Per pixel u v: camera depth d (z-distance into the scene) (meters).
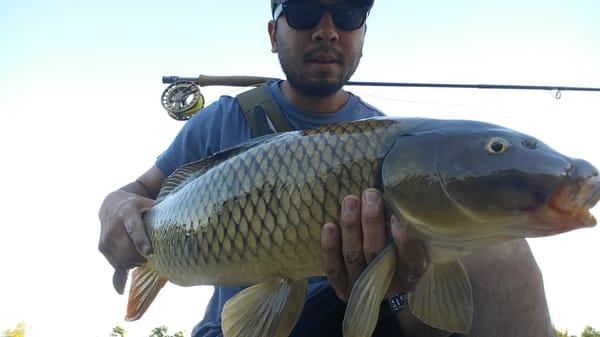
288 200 0.50
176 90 1.11
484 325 0.59
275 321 0.53
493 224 0.44
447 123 0.48
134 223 0.64
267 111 0.78
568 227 0.42
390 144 0.49
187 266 0.58
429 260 0.48
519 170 0.43
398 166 0.47
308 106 0.80
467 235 0.46
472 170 0.45
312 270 0.51
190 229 0.57
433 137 0.47
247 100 0.79
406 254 0.47
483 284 0.59
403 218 0.47
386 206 0.48
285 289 0.53
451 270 0.50
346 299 0.52
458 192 0.45
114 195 0.69
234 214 0.53
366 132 0.50
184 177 0.61
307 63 0.77
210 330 0.69
